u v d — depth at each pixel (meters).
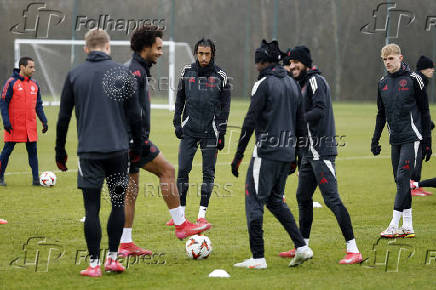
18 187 35.44
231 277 18.28
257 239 19.31
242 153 19.31
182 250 21.88
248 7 149.88
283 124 19.17
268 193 19.36
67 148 55.12
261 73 19.41
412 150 24.81
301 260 19.47
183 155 27.19
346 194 34.28
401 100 24.92
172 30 130.00
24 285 17.28
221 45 151.50
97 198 18.36
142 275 18.50
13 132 35.28
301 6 146.75
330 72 145.00
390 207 30.55
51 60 118.00
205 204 26.36
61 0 138.38
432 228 25.91
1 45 135.25
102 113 17.77
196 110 26.64
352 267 19.61
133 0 147.38
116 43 108.94
